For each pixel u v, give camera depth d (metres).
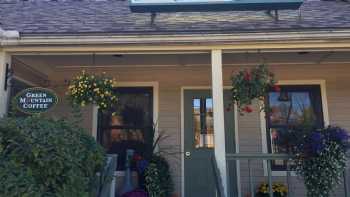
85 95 5.45
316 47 5.16
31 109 5.00
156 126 6.98
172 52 5.34
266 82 5.20
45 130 4.09
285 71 7.02
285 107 6.95
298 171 4.79
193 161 6.87
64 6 7.53
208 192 6.74
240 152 6.83
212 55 5.20
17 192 3.58
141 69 7.15
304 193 6.51
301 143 4.81
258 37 5.04
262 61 6.00
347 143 4.77
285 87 6.99
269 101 6.98
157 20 5.93
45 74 7.03
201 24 5.54
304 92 6.98
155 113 7.03
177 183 6.79
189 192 6.75
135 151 6.95
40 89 5.07
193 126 6.98
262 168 6.73
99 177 4.73
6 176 3.65
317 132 4.84
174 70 7.14
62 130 4.28
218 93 5.10
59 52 5.33
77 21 5.98
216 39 5.08
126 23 5.77
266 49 5.23
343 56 6.30
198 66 7.05
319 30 5.00
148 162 6.37
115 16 6.42
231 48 5.19
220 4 5.68
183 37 5.09
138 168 6.30
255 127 6.91
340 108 6.85
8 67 5.35
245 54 5.99
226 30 5.04
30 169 3.77
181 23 5.66
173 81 7.13
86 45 5.21
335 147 4.68
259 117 6.93
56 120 4.50
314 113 6.88
